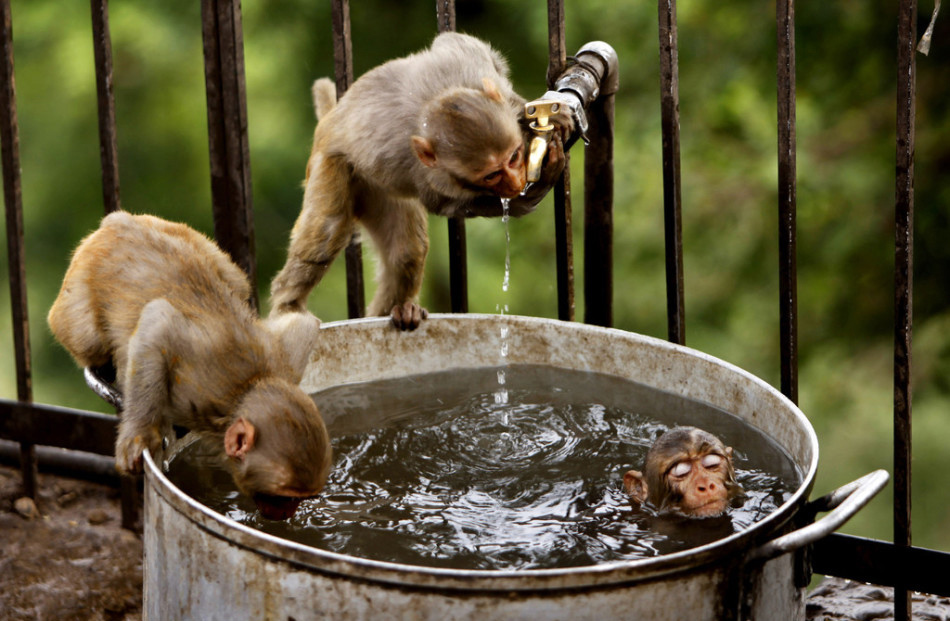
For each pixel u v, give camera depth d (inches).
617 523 160.4
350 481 171.5
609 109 200.8
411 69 200.8
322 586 121.3
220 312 178.1
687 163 407.2
